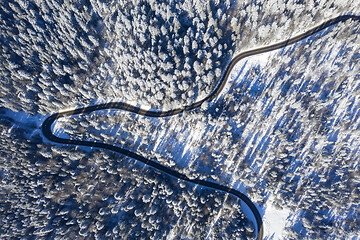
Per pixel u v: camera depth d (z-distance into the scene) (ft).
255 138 220.23
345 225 205.46
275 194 213.87
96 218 199.93
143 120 221.05
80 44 219.82
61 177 212.43
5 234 193.88
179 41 211.41
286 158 215.72
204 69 218.18
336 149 214.90
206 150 220.23
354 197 206.59
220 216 209.56
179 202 208.54
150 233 200.64
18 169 204.74
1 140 206.08
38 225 195.00
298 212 211.41
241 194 216.33
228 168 219.41
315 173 214.90
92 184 209.56
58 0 214.28
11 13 209.56
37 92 218.38
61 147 216.95
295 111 217.97
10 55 209.26
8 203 201.98
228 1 216.13
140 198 210.18
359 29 212.43
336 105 217.56
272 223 210.79
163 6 212.64
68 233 196.34
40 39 208.95
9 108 215.10
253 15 212.43
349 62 215.92
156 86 207.92
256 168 218.38
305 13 220.23
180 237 203.92
